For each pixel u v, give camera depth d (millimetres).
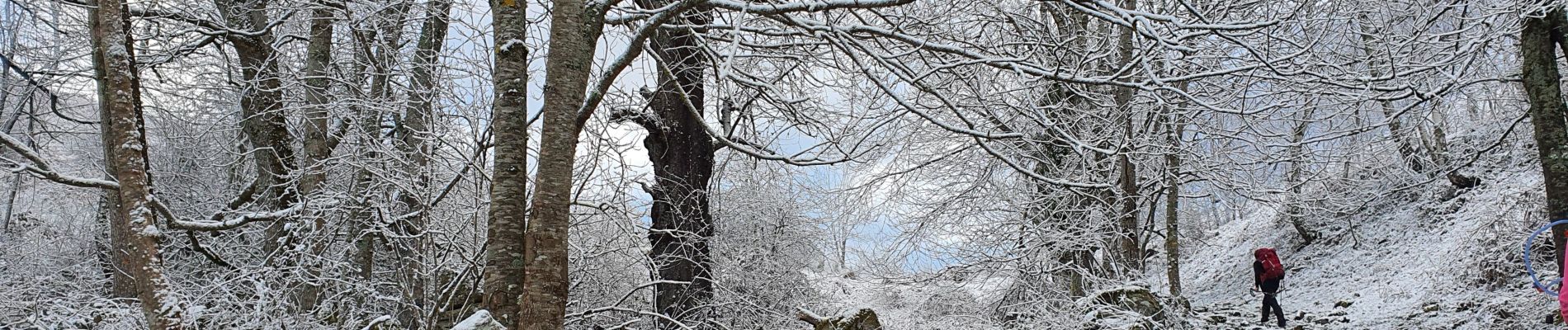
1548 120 7875
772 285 12898
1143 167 12430
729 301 10586
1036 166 12492
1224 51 9008
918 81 7262
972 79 9031
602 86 5973
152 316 4695
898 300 15539
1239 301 16656
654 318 8430
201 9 8555
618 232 8547
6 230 13250
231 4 8297
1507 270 11016
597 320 8539
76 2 7008
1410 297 12383
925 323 13000
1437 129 16062
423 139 7215
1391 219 17094
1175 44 7145
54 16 10758
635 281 9453
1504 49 10258
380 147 6938
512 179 5195
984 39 10680
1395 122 13391
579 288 7922
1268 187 13781
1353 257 16500
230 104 11141
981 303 13461
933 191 14633
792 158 8648
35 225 13953
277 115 8320
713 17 8688
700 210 9648
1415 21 8758
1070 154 12000
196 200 11523
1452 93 10156
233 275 7551
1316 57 8133
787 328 10891
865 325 10039
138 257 4727
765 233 14102
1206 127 12258
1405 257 14695
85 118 13188
